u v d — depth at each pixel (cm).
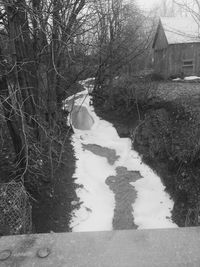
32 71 566
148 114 851
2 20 433
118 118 1028
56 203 528
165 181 605
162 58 1555
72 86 885
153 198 573
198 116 621
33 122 566
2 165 548
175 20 1556
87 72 952
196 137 570
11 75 445
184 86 1070
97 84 1217
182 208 502
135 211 535
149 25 1703
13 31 430
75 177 634
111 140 882
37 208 498
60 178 608
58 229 469
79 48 671
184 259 106
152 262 105
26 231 373
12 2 392
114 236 120
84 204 545
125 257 108
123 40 1148
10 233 347
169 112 764
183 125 655
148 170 679
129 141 859
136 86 1002
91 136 918
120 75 1191
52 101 670
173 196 552
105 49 1005
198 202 463
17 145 486
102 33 902
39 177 559
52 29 454
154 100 880
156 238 118
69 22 561
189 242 115
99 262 105
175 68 1494
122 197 583
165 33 1491
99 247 113
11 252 112
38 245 115
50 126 637
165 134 702
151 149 716
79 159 728
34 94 586
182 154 586
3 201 381
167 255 108
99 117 1092
